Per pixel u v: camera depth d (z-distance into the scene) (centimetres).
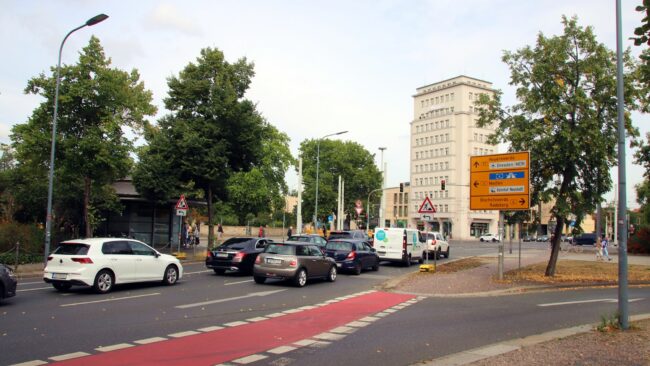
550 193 2028
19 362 693
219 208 6319
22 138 2244
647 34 627
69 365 680
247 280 1888
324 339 892
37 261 2370
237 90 2955
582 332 919
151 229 3472
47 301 1286
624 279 941
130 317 1066
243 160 2941
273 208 6831
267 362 727
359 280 2016
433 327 1020
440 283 1859
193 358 738
